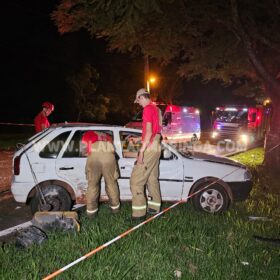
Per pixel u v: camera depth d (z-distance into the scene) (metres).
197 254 4.95
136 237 5.32
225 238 5.56
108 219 6.10
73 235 5.34
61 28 10.39
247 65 12.75
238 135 22.73
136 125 16.12
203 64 12.55
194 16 10.38
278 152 11.90
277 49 9.95
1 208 7.20
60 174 6.47
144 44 11.60
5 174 10.49
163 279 4.29
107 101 29.14
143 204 6.01
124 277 4.27
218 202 6.87
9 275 4.18
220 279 4.36
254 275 4.53
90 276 4.25
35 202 6.42
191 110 19.31
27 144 6.60
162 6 9.52
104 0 6.85
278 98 11.81
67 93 28.44
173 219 6.18
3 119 28.11
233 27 10.05
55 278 4.15
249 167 12.16
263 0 9.91
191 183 6.79
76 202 6.56
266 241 5.53
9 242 5.32
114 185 6.34
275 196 8.41
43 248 4.89
